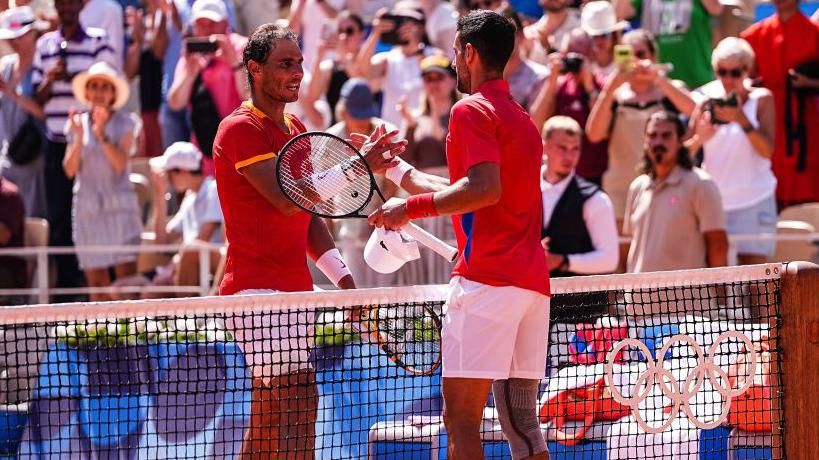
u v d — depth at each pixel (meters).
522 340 16.95
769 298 18.78
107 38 38.19
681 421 20.11
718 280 18.70
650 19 37.88
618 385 19.91
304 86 37.00
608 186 33.00
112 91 35.06
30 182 37.25
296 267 18.42
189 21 39.28
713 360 18.47
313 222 19.62
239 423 23.33
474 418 16.62
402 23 37.75
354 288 19.34
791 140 35.69
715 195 28.50
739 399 19.22
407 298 17.77
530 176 16.52
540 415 20.16
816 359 18.50
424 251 31.45
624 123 32.69
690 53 37.38
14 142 37.12
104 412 23.91
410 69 37.62
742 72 32.56
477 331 16.34
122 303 17.11
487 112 16.20
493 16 16.69
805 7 43.81
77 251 31.89
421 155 33.97
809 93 35.66
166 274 33.72
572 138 27.48
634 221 29.34
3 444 24.22
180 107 37.44
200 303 17.11
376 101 38.16
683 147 28.78
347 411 22.52
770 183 32.84
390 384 22.91
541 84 34.72
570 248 27.47
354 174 17.28
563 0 38.50
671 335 18.33
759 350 19.38
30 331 24.91
